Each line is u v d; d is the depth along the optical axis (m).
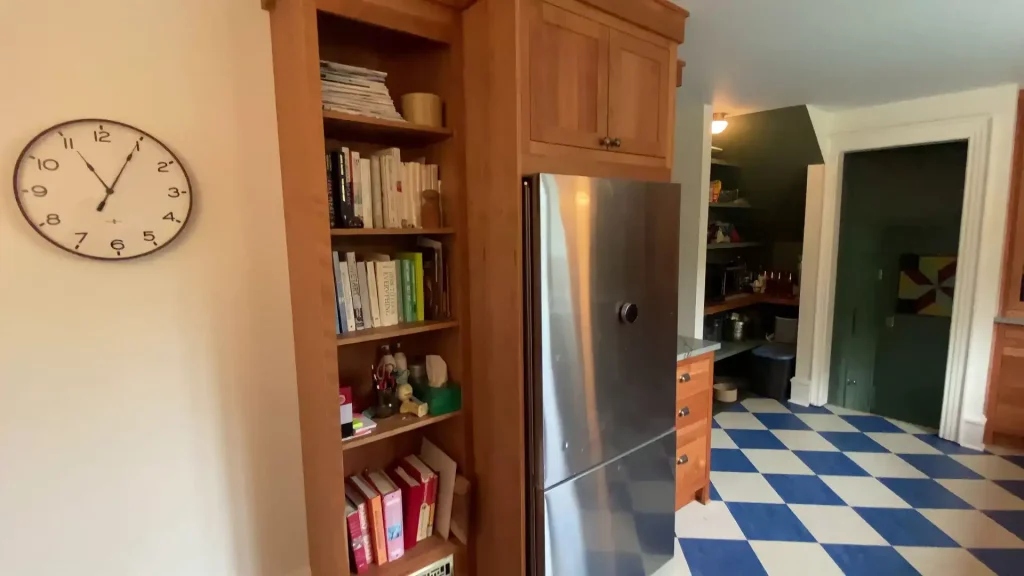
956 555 2.23
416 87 1.85
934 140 3.17
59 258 1.33
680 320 3.32
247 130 1.58
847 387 3.95
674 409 2.12
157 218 1.44
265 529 1.74
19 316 1.30
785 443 3.36
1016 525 2.44
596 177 1.73
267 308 1.67
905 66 2.48
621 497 1.93
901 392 3.70
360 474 1.89
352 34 1.72
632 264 1.83
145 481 1.51
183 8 1.44
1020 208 3.01
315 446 1.65
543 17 1.55
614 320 1.79
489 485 1.82
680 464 2.48
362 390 1.90
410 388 1.84
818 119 3.46
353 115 1.52
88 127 1.33
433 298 1.86
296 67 1.45
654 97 1.94
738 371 4.65
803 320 3.99
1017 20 1.91
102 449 1.44
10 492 1.33
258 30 1.57
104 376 1.42
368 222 1.65
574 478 1.76
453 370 1.87
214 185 1.54
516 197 1.55
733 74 2.57
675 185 1.95
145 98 1.41
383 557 1.75
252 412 1.68
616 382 1.84
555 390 1.65
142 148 1.40
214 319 1.58
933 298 3.50
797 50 2.24
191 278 1.53
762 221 4.37
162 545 1.56
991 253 3.07
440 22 1.63
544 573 1.71
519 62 1.50
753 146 3.76
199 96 1.49
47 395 1.35
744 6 1.81
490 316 1.72
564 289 1.62
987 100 2.95
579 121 1.69
